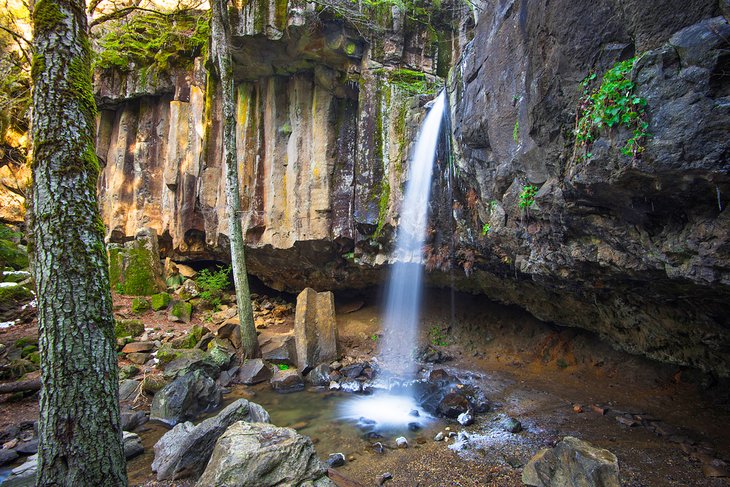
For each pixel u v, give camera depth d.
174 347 9.41
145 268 12.35
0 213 16.56
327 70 9.84
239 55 9.82
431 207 8.45
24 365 7.97
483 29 6.22
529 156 4.88
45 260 3.05
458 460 5.23
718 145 2.82
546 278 6.31
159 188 13.92
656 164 3.14
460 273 9.50
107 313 3.25
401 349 10.32
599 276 5.38
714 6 2.83
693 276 3.66
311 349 9.33
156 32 13.50
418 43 9.56
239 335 9.71
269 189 10.87
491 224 6.41
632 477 4.73
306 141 10.38
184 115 12.98
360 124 9.42
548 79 4.32
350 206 9.76
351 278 11.23
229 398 7.71
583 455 4.15
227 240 11.48
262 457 4.01
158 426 6.48
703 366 6.76
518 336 9.96
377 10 9.27
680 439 5.55
